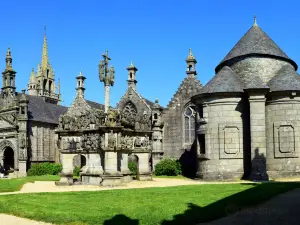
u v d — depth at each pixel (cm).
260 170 3441
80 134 2941
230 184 2661
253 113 3519
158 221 1372
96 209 1622
